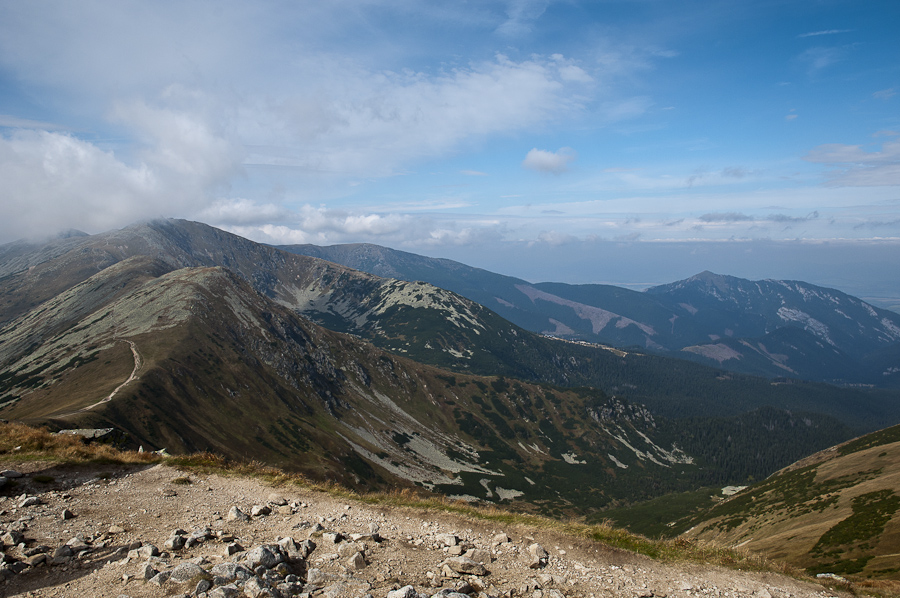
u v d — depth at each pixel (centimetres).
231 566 1342
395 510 2161
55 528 1742
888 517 6462
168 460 2758
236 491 2353
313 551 1627
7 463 2411
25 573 1370
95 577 1360
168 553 1532
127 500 2119
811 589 1855
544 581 1551
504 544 1825
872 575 4500
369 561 1551
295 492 2366
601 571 1692
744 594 1673
